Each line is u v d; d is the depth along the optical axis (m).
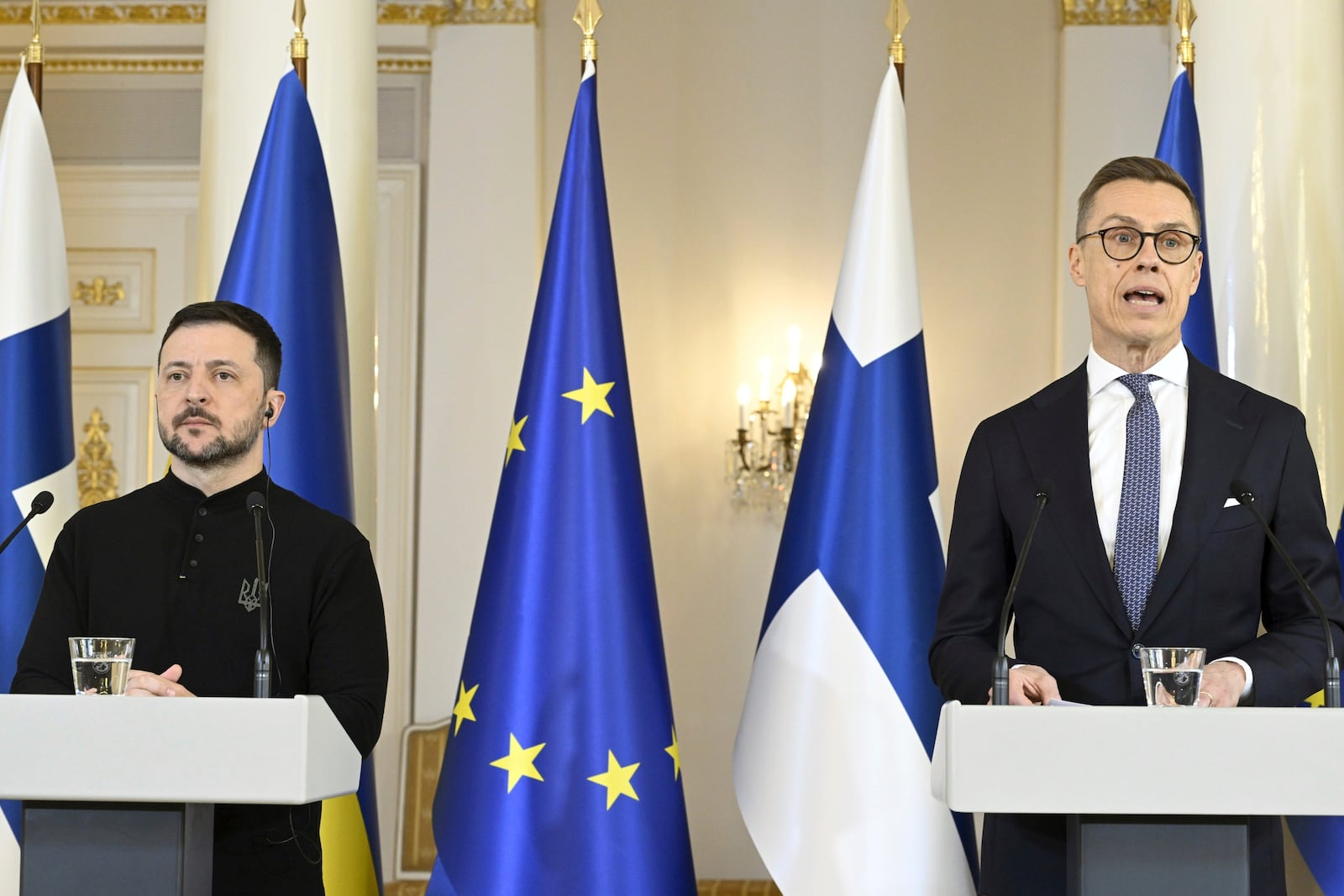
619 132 5.71
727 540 5.55
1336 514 3.30
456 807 2.88
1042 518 2.26
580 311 3.06
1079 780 1.60
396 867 5.04
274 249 3.10
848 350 3.08
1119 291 2.26
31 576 3.15
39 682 2.11
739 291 5.64
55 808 1.76
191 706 1.70
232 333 2.29
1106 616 2.18
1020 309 5.58
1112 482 2.28
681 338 5.63
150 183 5.68
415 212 5.54
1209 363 3.12
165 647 2.18
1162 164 2.33
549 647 2.91
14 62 5.69
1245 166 3.52
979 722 1.61
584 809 2.84
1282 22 3.54
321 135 3.62
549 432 3.01
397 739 5.30
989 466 2.36
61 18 5.64
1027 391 5.55
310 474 3.04
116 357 5.66
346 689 2.13
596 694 2.89
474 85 5.55
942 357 5.57
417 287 5.51
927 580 2.99
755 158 5.69
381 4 5.49
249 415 2.27
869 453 3.02
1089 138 5.45
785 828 2.91
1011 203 5.62
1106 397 2.32
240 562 2.23
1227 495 2.18
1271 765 1.59
